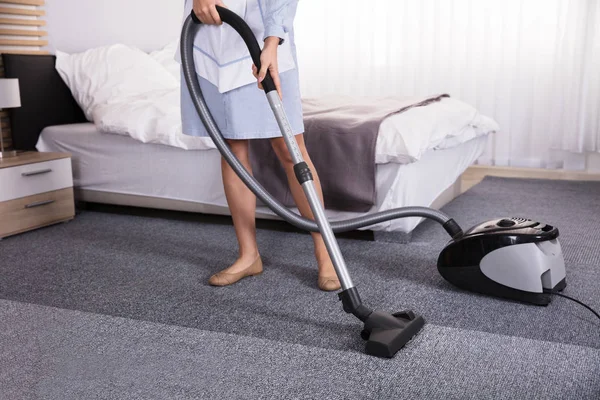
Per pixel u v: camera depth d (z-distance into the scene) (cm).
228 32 185
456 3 436
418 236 260
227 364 146
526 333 165
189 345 157
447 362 145
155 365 147
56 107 337
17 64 318
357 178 240
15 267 229
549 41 413
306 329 170
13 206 269
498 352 149
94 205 326
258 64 164
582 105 406
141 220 296
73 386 138
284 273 217
